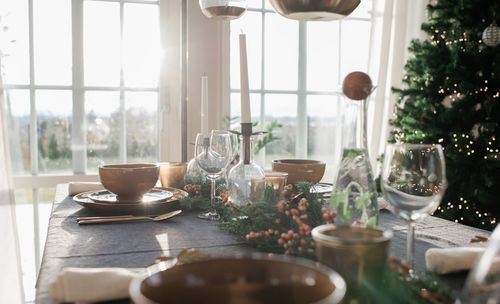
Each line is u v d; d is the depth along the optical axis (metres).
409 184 0.71
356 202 0.78
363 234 0.56
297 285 0.47
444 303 0.55
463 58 2.30
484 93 2.36
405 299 0.53
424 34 2.63
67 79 2.29
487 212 2.35
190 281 0.48
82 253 0.82
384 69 2.60
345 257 0.52
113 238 0.93
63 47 2.28
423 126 2.38
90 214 1.16
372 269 0.52
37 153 2.29
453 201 2.38
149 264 0.75
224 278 0.48
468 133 2.39
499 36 2.14
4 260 1.98
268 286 0.47
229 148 1.16
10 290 1.99
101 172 1.17
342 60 2.74
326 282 0.45
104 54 2.33
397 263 0.60
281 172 1.28
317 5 0.98
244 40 1.10
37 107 2.27
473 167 2.33
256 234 0.82
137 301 0.40
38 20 2.23
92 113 2.34
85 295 0.59
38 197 2.31
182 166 1.47
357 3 1.01
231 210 1.04
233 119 2.45
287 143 2.71
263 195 1.05
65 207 1.24
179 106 2.42
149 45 2.38
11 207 1.98
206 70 2.42
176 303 0.47
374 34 2.64
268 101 2.65
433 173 0.71
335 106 2.76
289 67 2.66
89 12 2.29
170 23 2.38
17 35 2.21
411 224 0.70
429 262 0.72
